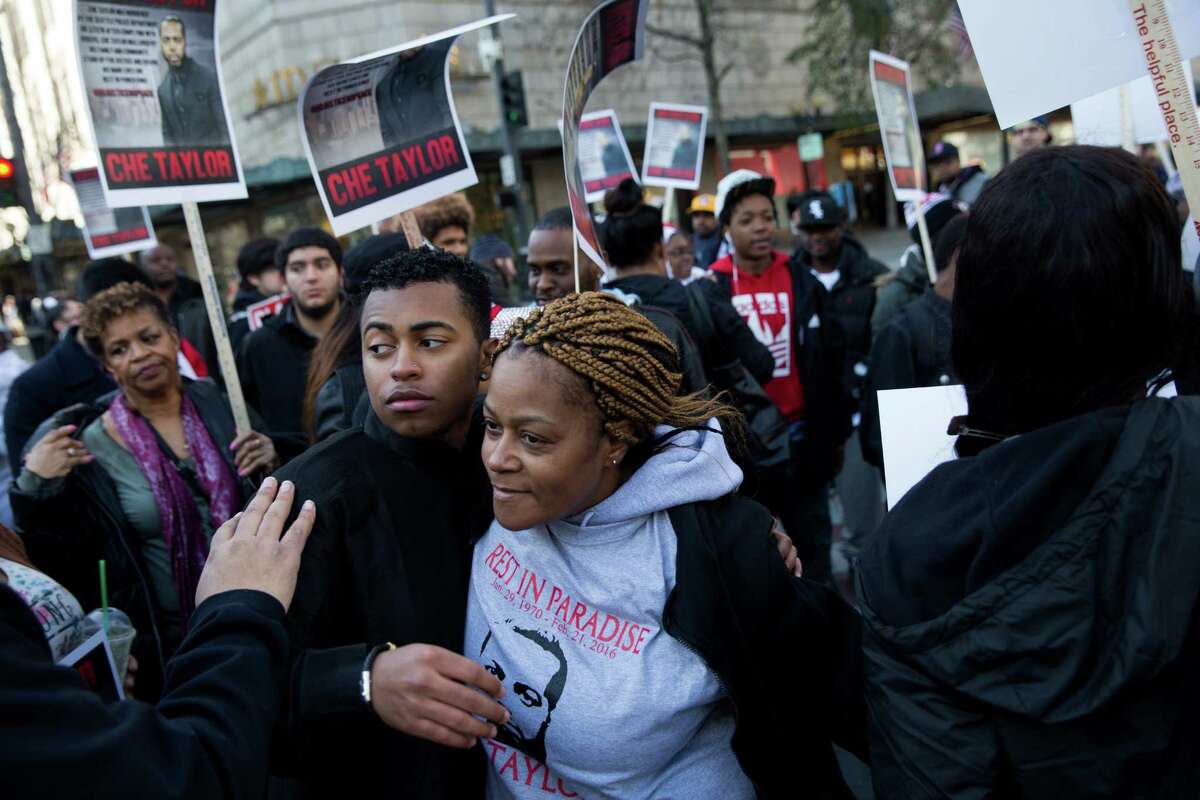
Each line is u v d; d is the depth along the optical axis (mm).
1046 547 818
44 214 19797
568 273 2412
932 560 888
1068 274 833
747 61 20125
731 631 1151
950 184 5863
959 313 954
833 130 21406
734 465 1247
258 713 912
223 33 16406
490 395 1069
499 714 1054
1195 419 812
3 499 3408
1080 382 882
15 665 755
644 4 1745
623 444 1115
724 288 3096
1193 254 2146
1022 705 808
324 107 2086
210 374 4551
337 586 1157
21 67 22109
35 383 3400
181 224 20422
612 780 1158
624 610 1142
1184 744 809
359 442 1240
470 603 1243
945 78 17422
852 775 2525
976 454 994
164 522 2197
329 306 3277
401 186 2184
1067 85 1192
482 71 16188
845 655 1279
